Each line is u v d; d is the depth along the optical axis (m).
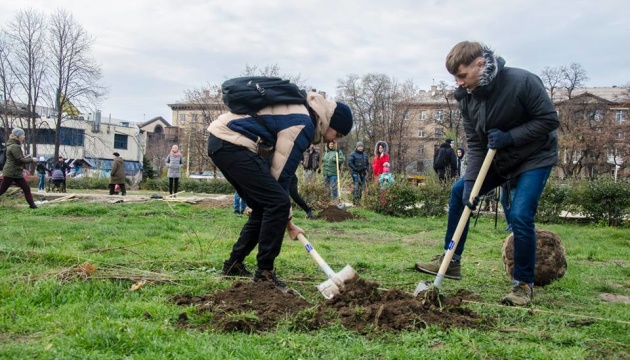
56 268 5.38
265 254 4.85
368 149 64.06
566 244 10.62
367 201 17.28
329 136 5.11
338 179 16.36
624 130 57.81
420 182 19.33
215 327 3.71
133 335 3.34
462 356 3.27
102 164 78.44
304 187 16.34
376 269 6.55
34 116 52.12
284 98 4.83
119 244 8.00
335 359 3.16
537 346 3.48
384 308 3.90
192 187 38.47
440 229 13.19
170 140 86.12
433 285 4.36
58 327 3.56
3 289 4.32
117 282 4.91
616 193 16.09
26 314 3.88
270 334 3.57
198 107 54.31
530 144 4.84
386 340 3.55
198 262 6.11
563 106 60.50
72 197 18.66
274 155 4.86
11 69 51.12
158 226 10.60
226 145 4.84
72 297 4.33
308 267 6.30
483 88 4.73
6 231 8.77
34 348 3.15
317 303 4.29
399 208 17.03
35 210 13.48
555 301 5.01
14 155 13.69
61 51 49.78
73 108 54.53
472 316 4.17
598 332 3.97
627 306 4.91
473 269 6.68
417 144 81.12
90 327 3.44
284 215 4.83
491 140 4.72
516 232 4.82
